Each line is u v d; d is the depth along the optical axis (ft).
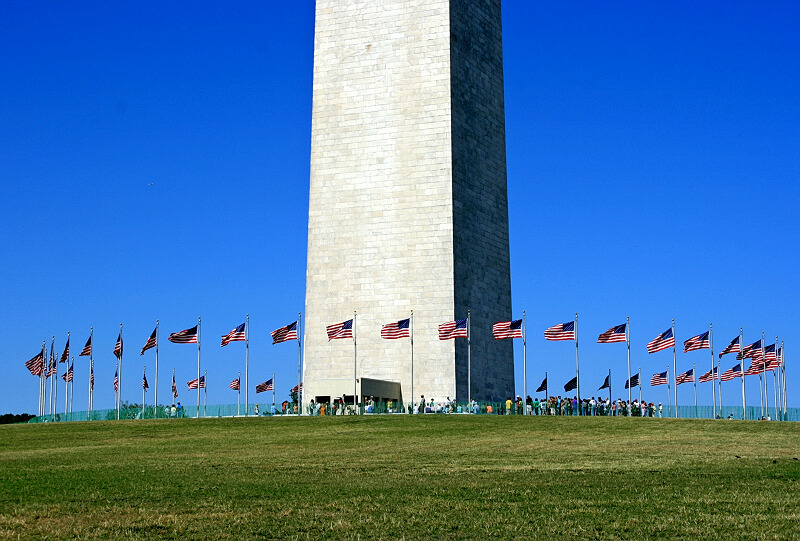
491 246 325.21
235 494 130.31
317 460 174.50
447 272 305.32
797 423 231.71
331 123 322.96
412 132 314.35
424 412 291.58
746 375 298.97
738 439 200.03
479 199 321.93
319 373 314.14
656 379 309.22
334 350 313.32
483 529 108.99
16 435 243.81
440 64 314.76
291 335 285.43
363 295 312.50
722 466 155.22
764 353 293.84
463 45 322.96
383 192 314.76
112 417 310.45
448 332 281.74
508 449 188.55
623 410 293.84
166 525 111.14
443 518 114.32
